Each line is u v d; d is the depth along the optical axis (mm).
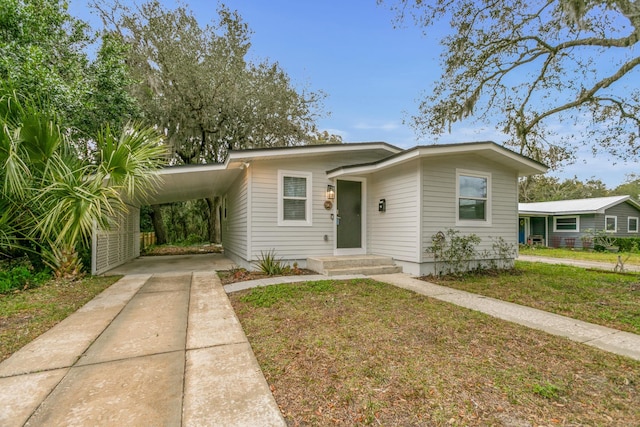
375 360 2621
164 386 2197
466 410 1945
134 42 12383
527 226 19375
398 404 2004
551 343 3021
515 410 1952
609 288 5625
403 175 7203
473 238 6906
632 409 1979
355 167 7223
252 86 13789
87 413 1871
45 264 6328
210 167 6629
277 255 7332
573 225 17281
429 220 6836
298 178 7629
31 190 4770
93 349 2840
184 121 13578
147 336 3170
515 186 8109
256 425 1775
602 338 3176
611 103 8312
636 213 18109
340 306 4230
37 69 6328
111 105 8656
